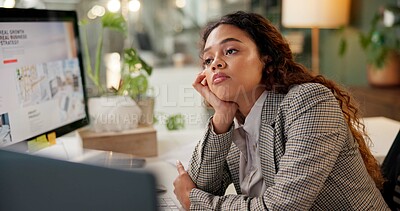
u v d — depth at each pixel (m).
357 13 3.91
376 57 3.48
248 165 1.12
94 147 1.44
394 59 3.46
